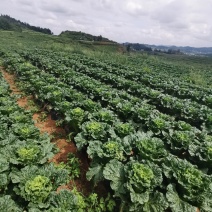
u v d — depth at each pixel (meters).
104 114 7.73
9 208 3.85
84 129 6.66
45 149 5.60
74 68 23.75
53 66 20.42
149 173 4.56
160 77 23.95
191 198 4.55
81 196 5.39
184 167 5.04
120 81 17.00
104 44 90.25
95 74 20.17
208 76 39.66
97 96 12.30
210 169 6.48
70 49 49.03
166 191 4.95
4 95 10.27
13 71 20.55
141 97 14.70
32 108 11.33
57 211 3.90
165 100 12.45
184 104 12.20
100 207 5.21
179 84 21.06
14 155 5.02
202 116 10.52
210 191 4.65
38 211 3.87
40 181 4.24
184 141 6.89
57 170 4.86
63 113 9.28
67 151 7.81
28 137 6.20
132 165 4.74
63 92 11.03
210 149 6.18
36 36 83.12
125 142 6.05
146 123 8.22
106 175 4.86
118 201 5.34
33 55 28.75
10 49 40.84
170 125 8.02
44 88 11.33
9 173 4.73
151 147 5.63
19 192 4.27
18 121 7.18
